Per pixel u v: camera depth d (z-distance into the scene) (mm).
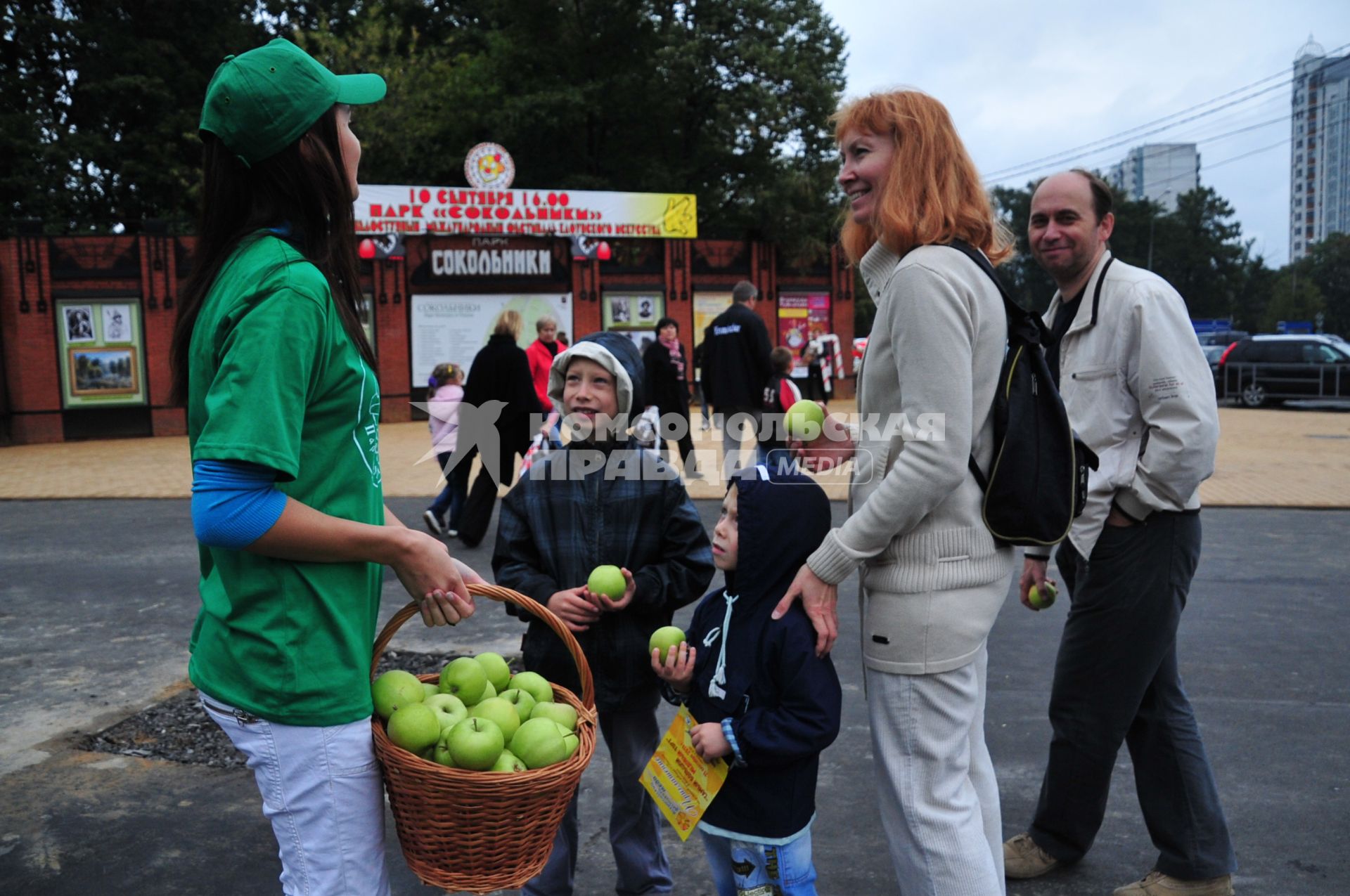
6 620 6031
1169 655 2764
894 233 2100
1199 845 2730
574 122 29250
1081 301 2844
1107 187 2824
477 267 21172
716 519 8672
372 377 1812
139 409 19234
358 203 20250
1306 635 5520
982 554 2125
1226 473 11766
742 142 29391
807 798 2281
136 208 29344
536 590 2693
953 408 1973
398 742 1769
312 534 1629
